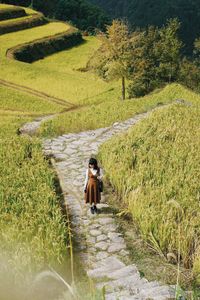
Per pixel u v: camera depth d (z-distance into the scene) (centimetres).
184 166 1691
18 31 12675
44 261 1111
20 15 13850
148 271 1095
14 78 8406
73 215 1459
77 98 7594
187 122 2364
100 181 1459
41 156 2012
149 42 8869
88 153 2197
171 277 1060
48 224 1252
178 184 1487
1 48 10531
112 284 1003
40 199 1452
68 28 13612
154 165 1672
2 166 1848
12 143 2228
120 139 2105
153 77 8488
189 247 1134
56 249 1130
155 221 1237
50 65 10588
